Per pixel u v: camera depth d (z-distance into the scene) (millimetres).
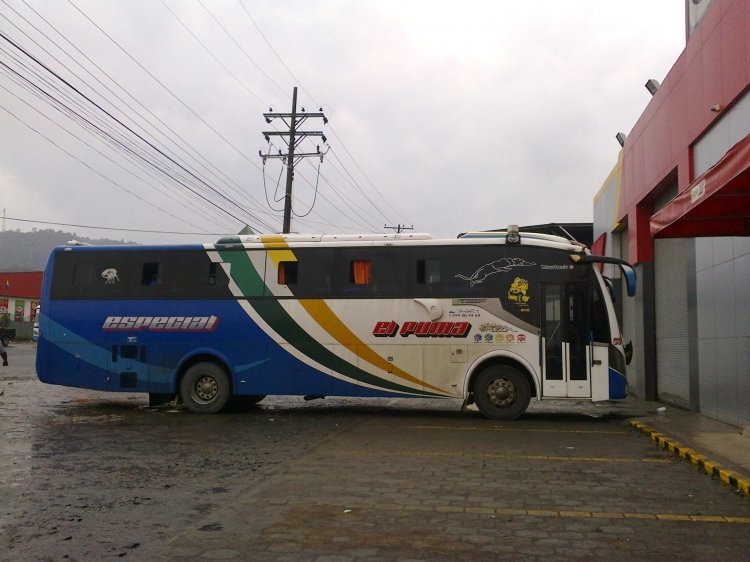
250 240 13641
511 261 12641
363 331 12938
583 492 6926
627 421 12195
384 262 13062
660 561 4863
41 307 14219
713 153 11312
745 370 10320
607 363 12242
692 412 12969
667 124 13781
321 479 7500
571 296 12438
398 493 6863
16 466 8172
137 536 5465
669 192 14719
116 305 13906
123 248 14086
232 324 13422
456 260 12812
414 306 12797
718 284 11492
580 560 4887
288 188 27281
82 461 8508
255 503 6473
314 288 13227
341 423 12234
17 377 21516
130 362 13727
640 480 7484
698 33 11875
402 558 4926
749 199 7812
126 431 11086
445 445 9773
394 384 12758
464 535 5477
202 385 13570
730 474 7305
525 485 7234
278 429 11414
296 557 4945
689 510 6246
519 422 12320
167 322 13664
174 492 6910
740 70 9992
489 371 12523
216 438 10414
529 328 12422
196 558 4934
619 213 18469
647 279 16156
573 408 14641
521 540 5355
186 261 13797
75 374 13914
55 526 5730
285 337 13219
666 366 15172
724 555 4996
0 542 5301
